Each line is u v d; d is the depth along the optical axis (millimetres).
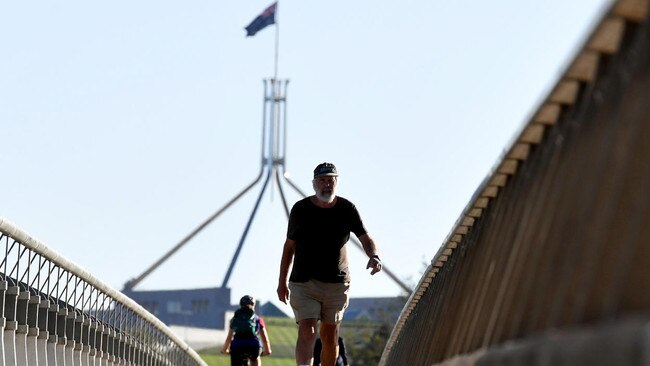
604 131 14867
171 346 80375
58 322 40094
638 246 13031
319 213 32031
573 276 15117
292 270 32562
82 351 45062
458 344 26281
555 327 15531
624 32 14312
